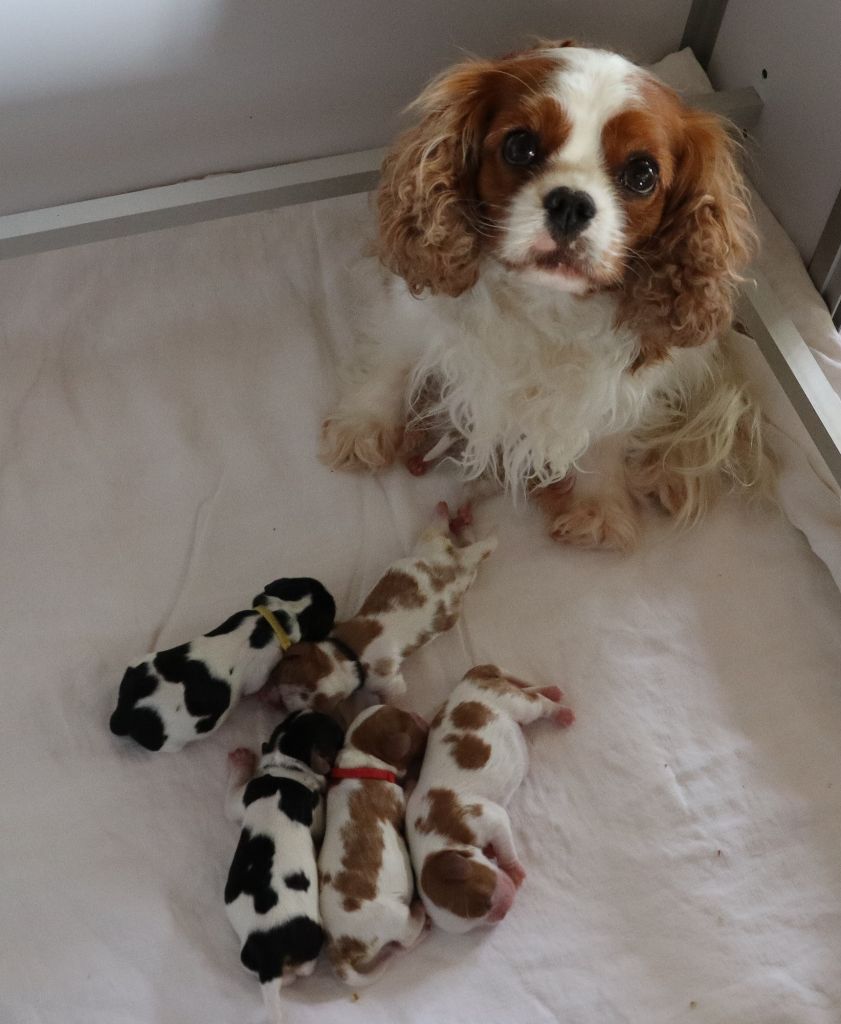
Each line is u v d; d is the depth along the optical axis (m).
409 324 0.71
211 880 0.60
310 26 0.76
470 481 0.75
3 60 0.71
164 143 0.81
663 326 0.63
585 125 0.54
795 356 0.68
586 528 0.71
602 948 0.58
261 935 0.54
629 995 0.57
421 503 0.74
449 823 0.58
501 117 0.56
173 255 0.82
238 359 0.79
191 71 0.76
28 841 0.60
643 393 0.69
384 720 0.61
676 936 0.59
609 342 0.64
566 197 0.53
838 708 0.67
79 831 0.61
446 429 0.76
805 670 0.68
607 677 0.67
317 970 0.57
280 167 0.74
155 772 0.62
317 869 0.57
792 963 0.58
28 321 0.80
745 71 0.82
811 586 0.71
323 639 0.64
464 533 0.72
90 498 0.72
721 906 0.60
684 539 0.73
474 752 0.60
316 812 0.59
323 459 0.75
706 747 0.65
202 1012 0.56
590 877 0.60
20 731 0.63
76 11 0.69
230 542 0.72
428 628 0.66
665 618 0.70
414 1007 0.56
